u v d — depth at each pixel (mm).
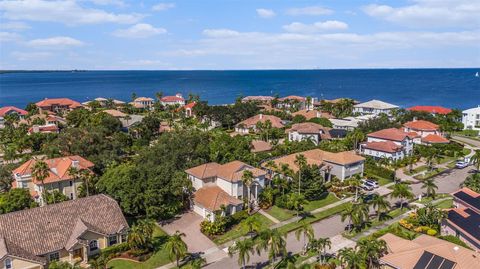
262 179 81438
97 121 137500
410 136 116500
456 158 115125
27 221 59188
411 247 54062
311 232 58781
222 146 97062
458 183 94625
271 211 77438
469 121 155000
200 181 79375
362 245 53594
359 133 119438
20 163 95562
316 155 98375
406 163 107250
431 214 69188
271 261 59344
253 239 66750
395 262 51625
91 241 60438
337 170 94250
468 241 60750
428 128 131500
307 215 76375
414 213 74125
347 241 65562
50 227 59750
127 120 159250
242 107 169375
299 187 80688
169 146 91750
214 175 80250
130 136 128250
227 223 71250
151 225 62094
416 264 50312
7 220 58312
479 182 85062
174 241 55875
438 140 122375
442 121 145000
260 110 180375
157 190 72562
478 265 49062
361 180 88750
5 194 76750
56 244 58219
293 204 73562
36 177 74188
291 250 63156
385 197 85812
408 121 148375
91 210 63969
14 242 55969
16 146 118188
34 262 55062
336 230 70125
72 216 62250
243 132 150125
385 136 115438
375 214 76562
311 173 83000
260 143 114688
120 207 71562
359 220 66062
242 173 78750
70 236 59781
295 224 72625
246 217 73812
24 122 155000
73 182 82562
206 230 68375
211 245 65000
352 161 94250
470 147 127625
